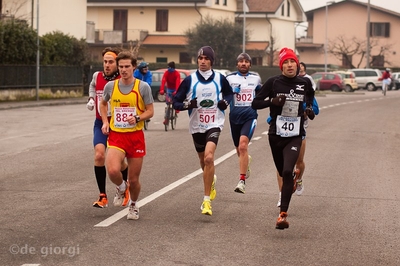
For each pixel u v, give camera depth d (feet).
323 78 226.99
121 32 250.37
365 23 335.06
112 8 264.52
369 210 37.14
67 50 155.94
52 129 81.35
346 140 73.97
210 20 249.75
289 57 32.40
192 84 35.70
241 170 39.91
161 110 119.34
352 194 41.91
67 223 32.53
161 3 257.96
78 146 64.90
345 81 229.45
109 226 31.99
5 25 131.54
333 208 37.50
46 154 58.95
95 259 26.27
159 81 154.40
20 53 135.23
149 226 32.17
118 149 32.91
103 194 35.24
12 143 67.10
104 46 248.73
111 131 33.17
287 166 31.32
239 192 39.42
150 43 256.93
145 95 32.91
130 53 32.86
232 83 41.24
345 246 29.19
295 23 315.58
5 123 88.84
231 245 28.91
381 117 110.32
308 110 32.63
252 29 288.71
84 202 37.76
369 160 58.23
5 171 49.34
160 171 49.52
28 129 81.20
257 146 66.69
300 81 32.68
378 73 245.86
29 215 34.30
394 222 34.22
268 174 48.85
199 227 32.17
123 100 32.73
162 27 262.67
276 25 290.97
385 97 187.73
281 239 30.19
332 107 135.23
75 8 193.57
